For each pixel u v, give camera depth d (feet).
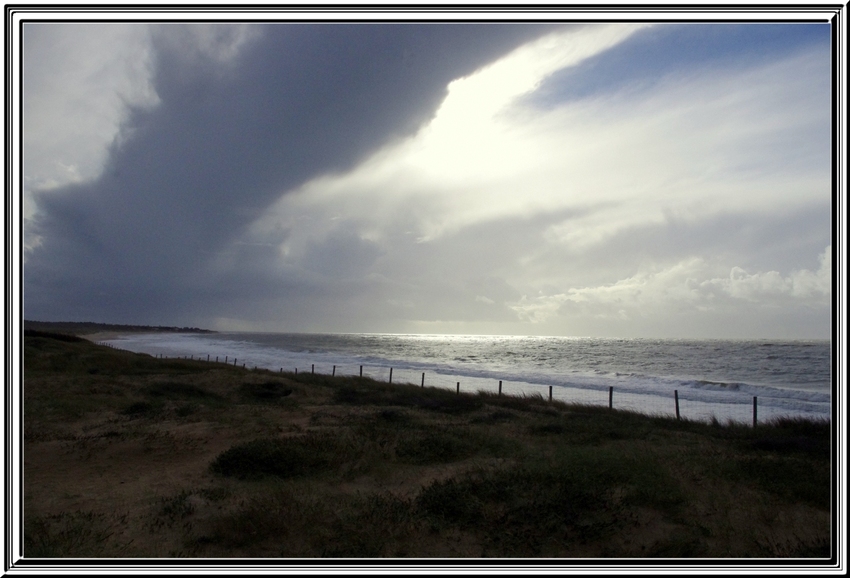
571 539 18.54
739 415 71.51
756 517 20.93
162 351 259.80
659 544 17.99
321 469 28.50
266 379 85.20
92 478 27.78
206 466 30.45
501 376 142.72
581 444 37.47
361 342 530.27
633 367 179.11
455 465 30.25
